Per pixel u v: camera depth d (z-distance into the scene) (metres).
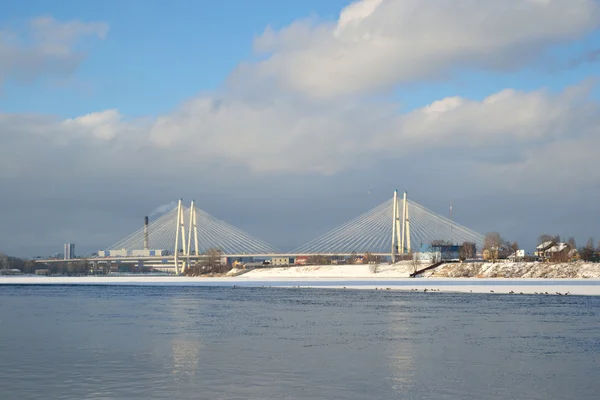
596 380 36.09
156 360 42.22
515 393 32.97
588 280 141.00
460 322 65.56
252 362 41.44
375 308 84.38
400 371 38.41
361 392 32.97
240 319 69.75
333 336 54.62
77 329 60.25
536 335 55.09
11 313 78.88
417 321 66.69
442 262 184.62
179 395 32.22
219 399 31.45
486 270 164.62
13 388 33.91
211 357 43.38
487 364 40.88
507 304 89.69
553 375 37.44
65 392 32.94
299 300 102.38
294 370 38.66
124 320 69.12
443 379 36.16
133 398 31.64
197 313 77.75
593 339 52.59
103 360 42.28
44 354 44.88
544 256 188.62
